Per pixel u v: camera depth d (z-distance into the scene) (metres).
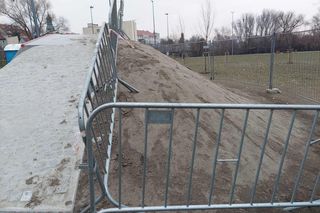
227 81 13.31
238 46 20.09
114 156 3.95
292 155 4.71
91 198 2.84
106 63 4.91
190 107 2.64
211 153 4.18
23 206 3.29
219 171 3.91
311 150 5.00
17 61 7.17
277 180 3.16
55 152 4.06
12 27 61.53
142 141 4.23
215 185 3.68
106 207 3.32
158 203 3.36
